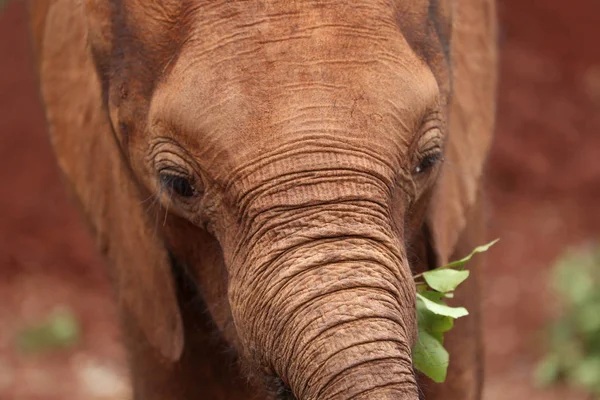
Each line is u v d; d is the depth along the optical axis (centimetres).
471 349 969
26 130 2328
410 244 809
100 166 937
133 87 788
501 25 2639
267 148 696
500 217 2222
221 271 812
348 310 646
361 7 723
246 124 701
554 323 1731
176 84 732
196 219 770
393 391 625
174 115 730
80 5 925
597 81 2562
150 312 891
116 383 1727
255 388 863
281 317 667
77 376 1755
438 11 792
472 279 963
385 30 725
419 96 722
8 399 1666
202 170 731
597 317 1655
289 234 682
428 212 841
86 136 952
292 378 661
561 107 2478
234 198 709
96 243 1020
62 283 2064
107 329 1912
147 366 964
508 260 2062
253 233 698
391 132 706
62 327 1864
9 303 1992
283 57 705
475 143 918
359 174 690
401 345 643
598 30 2673
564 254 1927
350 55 709
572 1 2705
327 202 685
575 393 1612
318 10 717
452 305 935
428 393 912
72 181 980
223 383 927
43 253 2127
